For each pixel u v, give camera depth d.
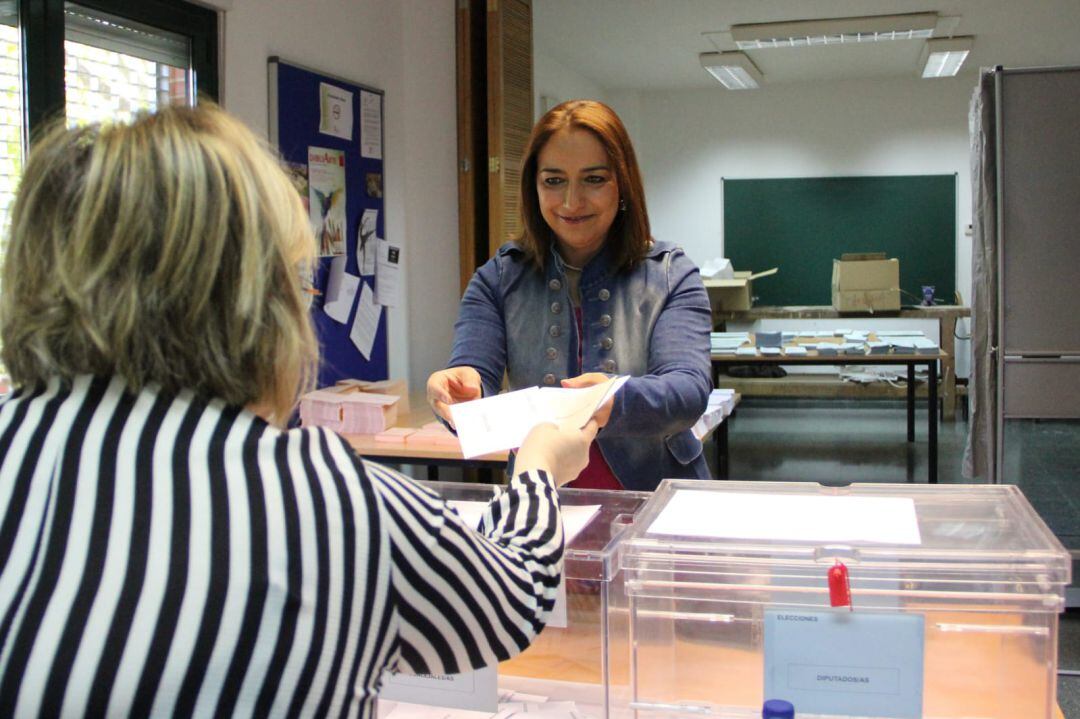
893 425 7.68
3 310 0.71
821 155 9.63
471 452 1.18
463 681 1.12
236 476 0.67
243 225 0.70
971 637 0.96
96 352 0.69
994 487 1.23
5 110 2.54
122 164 0.69
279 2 3.56
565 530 1.12
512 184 4.60
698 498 1.22
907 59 8.46
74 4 2.73
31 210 0.71
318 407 3.22
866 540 1.00
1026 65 8.77
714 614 1.03
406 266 4.42
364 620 0.68
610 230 1.65
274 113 3.52
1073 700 2.91
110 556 0.63
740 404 8.92
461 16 4.71
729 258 9.88
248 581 0.64
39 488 0.66
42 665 0.60
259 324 0.70
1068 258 3.52
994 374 3.67
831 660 0.97
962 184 9.36
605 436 1.52
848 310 7.29
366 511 0.70
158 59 3.07
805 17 6.79
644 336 1.62
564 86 8.53
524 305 1.69
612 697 1.07
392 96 4.34
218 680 0.62
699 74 8.99
